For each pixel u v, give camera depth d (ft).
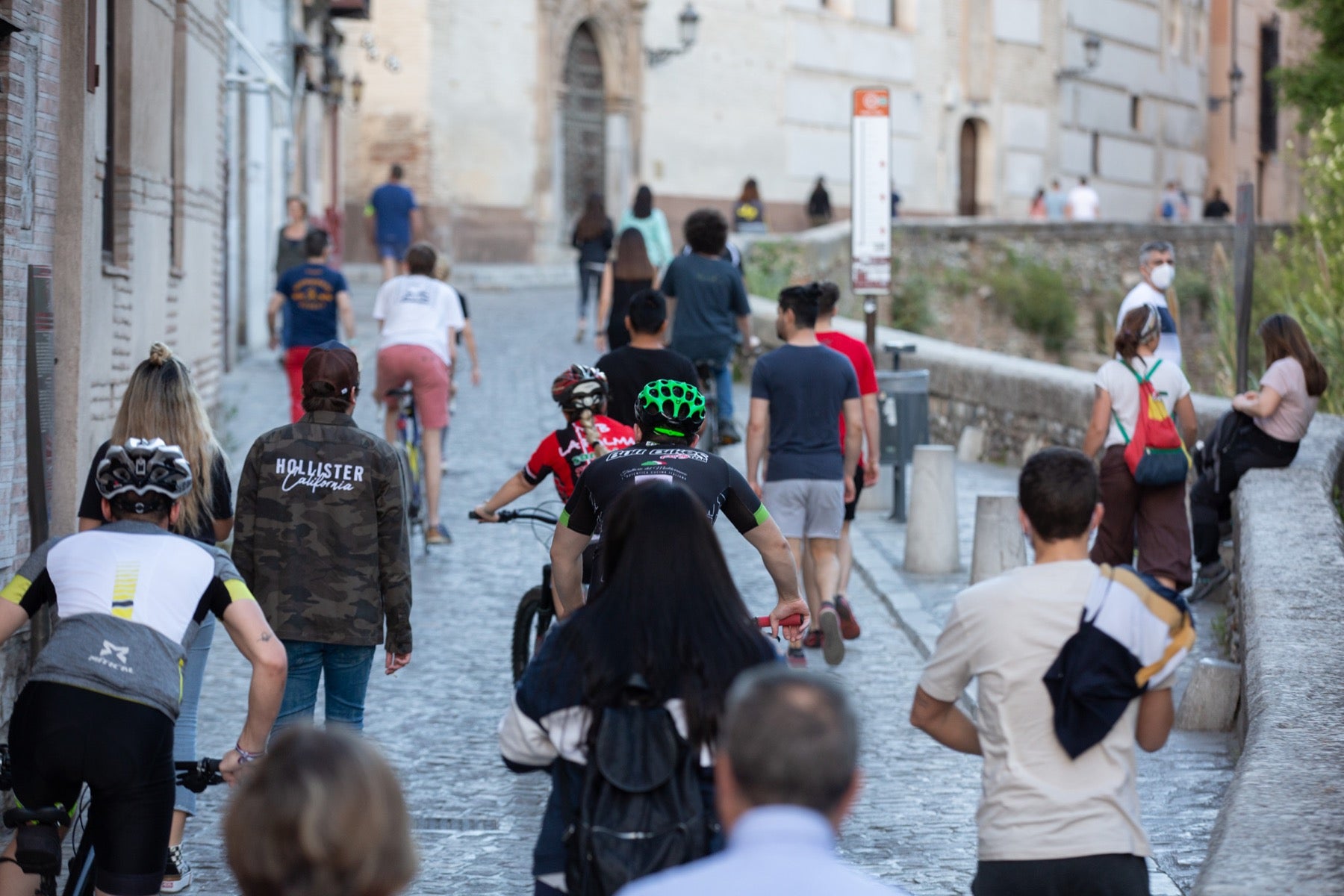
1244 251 53.62
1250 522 38.40
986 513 48.49
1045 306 178.40
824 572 42.57
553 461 32.73
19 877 21.76
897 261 170.81
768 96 215.10
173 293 59.88
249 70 107.76
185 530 27.09
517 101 179.83
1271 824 19.08
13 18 32.30
